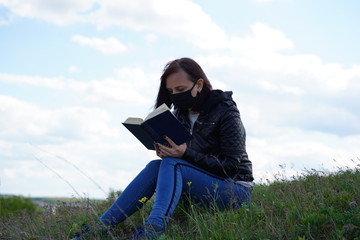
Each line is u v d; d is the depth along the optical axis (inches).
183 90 159.2
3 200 497.7
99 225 148.6
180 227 155.3
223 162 153.6
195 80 159.3
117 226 170.7
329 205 149.6
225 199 156.9
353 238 121.6
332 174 204.8
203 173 153.3
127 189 153.5
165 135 148.3
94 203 211.5
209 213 156.7
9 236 169.9
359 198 151.6
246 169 162.6
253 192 194.5
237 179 161.5
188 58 162.2
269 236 130.5
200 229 141.9
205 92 162.6
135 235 138.6
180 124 144.3
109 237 151.2
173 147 148.8
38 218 208.2
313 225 131.6
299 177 203.9
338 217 131.3
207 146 160.1
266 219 140.9
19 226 196.7
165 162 148.7
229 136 156.3
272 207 154.2
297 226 132.6
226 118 157.6
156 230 136.0
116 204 151.7
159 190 143.2
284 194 174.4
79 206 207.6
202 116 161.0
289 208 153.2
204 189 153.9
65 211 204.8
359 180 182.9
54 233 171.9
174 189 143.6
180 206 167.0
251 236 133.0
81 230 151.6
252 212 152.2
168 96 171.3
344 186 179.6
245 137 162.1
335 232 121.5
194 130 162.7
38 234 171.8
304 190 175.8
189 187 151.0
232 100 163.9
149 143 154.2
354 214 130.8
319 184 186.2
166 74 160.9
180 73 158.1
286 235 128.8
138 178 153.9
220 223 142.1
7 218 220.5
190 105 160.7
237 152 155.5
